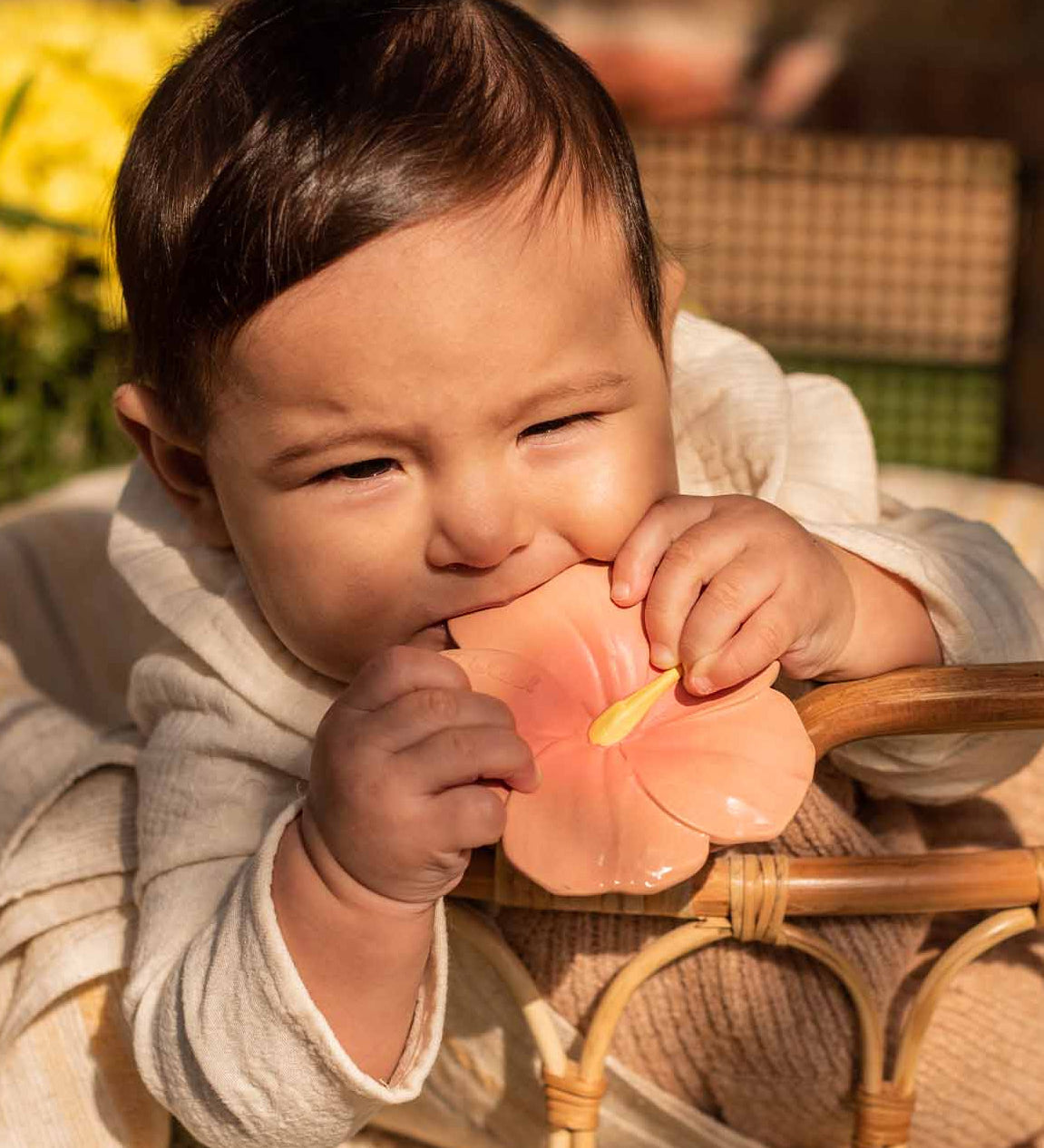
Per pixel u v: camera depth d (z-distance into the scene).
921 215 6.42
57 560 2.45
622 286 1.40
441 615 1.37
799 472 1.83
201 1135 1.32
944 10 5.35
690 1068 1.49
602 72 5.55
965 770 1.55
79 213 3.53
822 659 1.40
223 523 1.63
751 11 5.56
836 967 1.36
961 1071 1.55
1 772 1.83
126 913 1.57
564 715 1.26
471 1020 1.49
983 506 2.54
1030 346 4.78
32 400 3.77
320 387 1.31
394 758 1.15
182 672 1.58
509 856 1.15
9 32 3.77
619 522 1.37
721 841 1.15
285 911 1.22
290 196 1.30
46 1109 1.54
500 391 1.30
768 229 6.29
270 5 1.49
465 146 1.32
